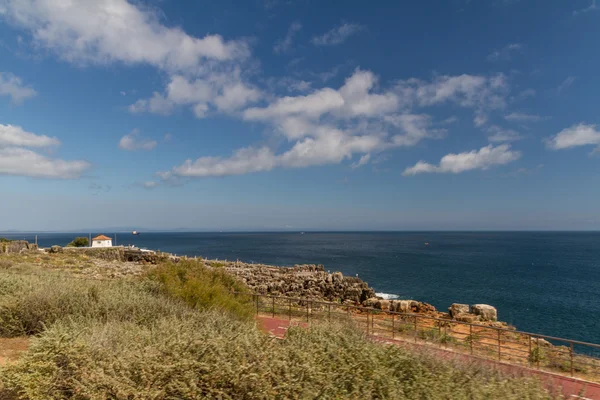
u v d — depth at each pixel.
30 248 50.31
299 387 5.43
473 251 131.62
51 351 6.02
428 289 49.34
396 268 74.31
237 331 7.93
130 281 15.20
